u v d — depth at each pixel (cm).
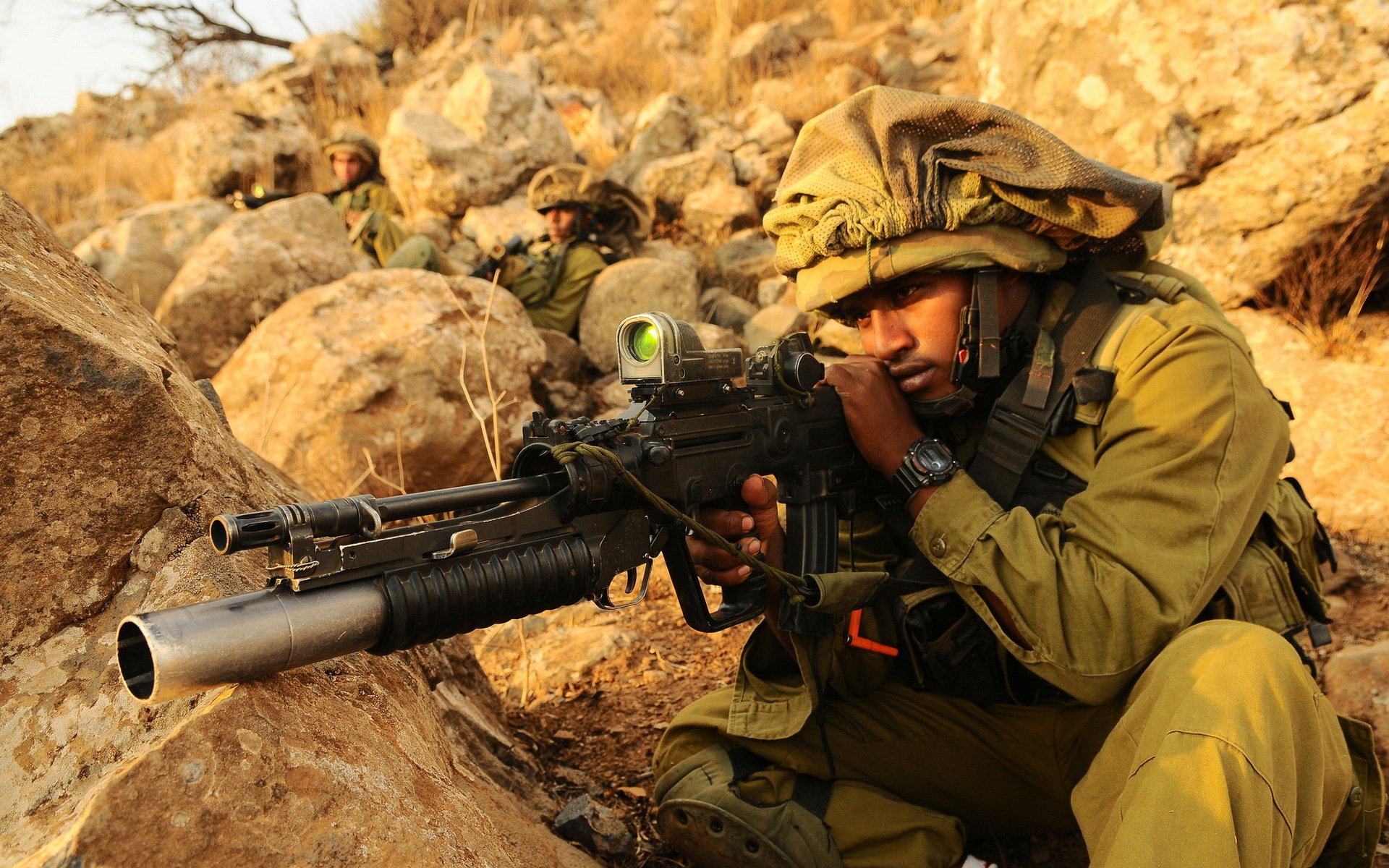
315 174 860
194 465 134
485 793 165
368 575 112
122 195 880
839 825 182
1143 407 169
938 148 178
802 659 177
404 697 143
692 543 163
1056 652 158
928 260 176
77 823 94
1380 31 384
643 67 1031
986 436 180
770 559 173
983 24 478
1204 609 175
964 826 190
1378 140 380
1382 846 197
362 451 404
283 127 870
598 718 261
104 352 124
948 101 177
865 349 195
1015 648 162
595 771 236
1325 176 388
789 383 172
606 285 575
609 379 563
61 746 115
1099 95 424
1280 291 418
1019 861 203
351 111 1068
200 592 124
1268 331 408
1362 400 369
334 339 417
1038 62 441
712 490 158
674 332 151
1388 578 308
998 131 177
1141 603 156
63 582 124
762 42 966
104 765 113
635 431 147
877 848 180
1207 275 419
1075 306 182
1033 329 183
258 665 102
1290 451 182
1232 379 169
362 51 1196
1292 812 133
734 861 182
